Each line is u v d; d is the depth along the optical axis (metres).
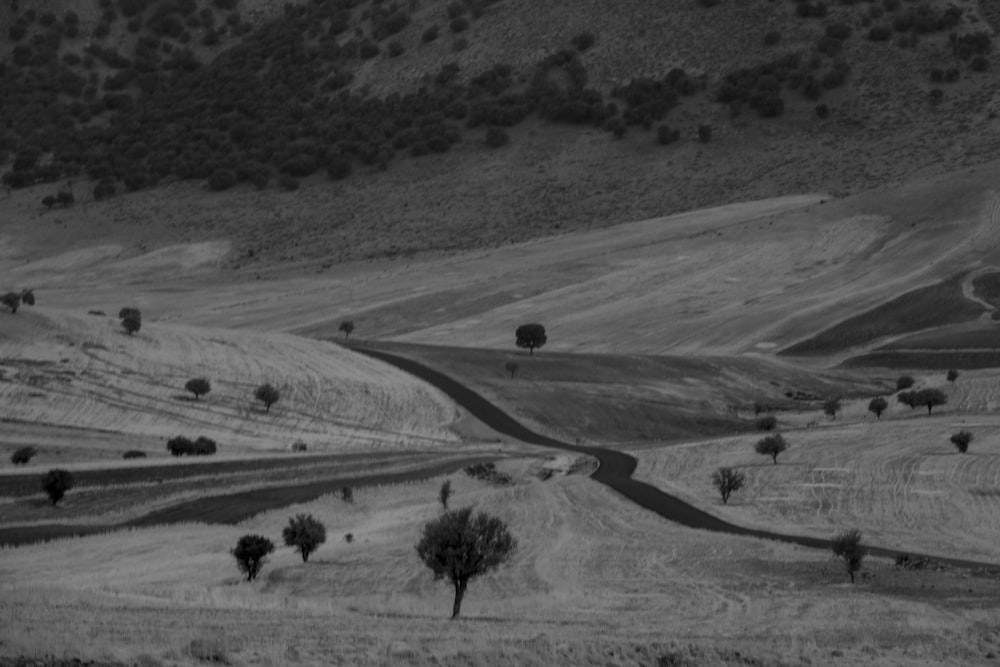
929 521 104.06
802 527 102.06
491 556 56.31
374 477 123.00
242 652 35.50
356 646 37.88
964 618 58.44
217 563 76.94
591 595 68.94
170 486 111.56
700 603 65.75
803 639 47.47
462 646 38.62
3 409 158.12
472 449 151.38
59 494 101.62
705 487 123.31
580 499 114.69
